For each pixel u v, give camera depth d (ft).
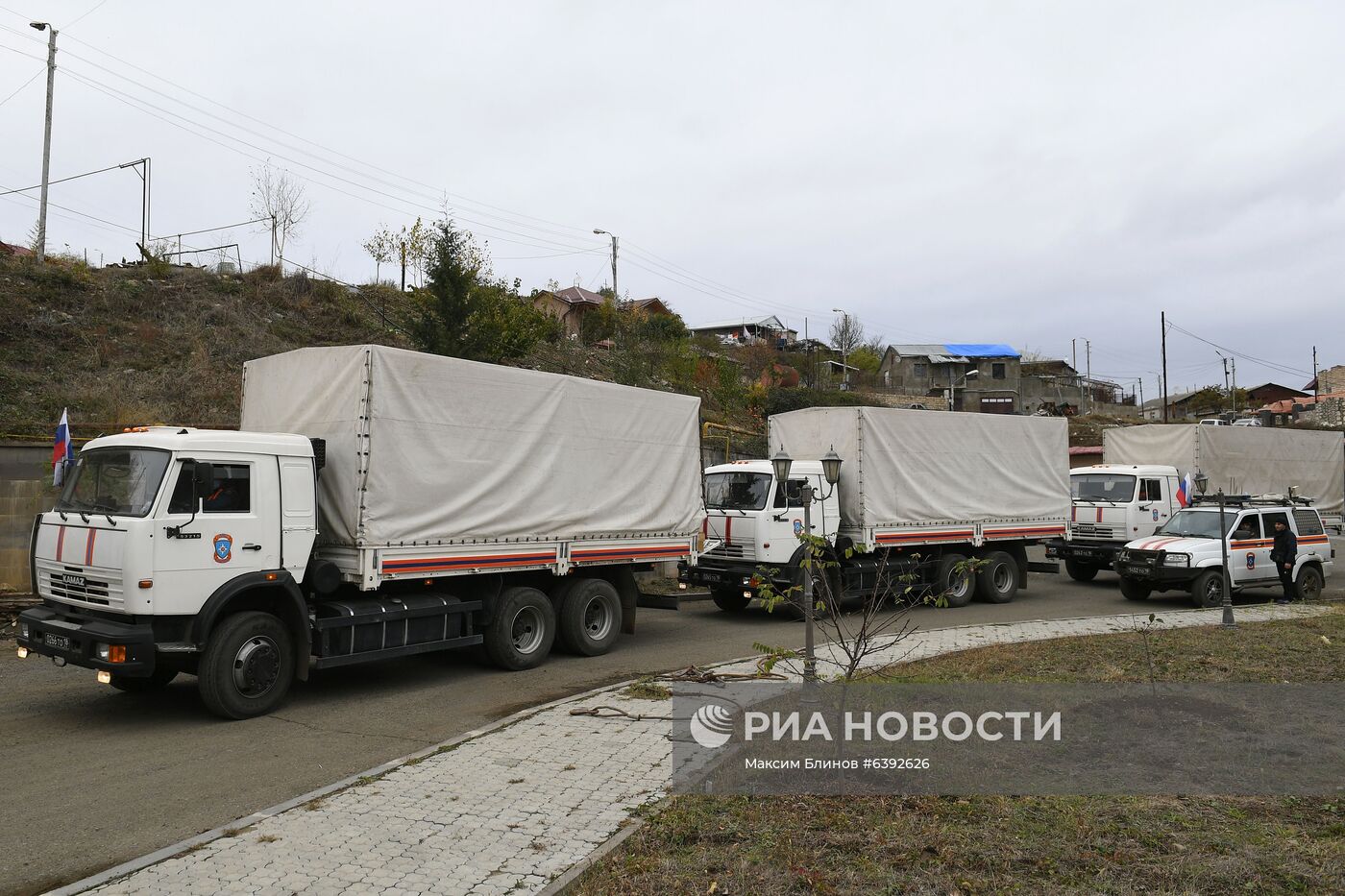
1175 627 41.06
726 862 15.39
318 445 30.25
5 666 34.40
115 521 26.11
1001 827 16.66
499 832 17.24
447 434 32.68
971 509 53.88
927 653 34.96
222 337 75.05
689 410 43.32
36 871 16.43
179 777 21.85
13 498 42.57
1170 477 65.82
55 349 66.69
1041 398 208.64
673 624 46.93
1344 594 58.44
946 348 231.30
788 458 30.01
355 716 27.99
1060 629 41.04
